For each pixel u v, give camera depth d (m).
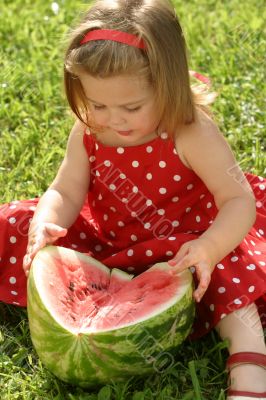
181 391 2.87
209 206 3.20
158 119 2.92
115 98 2.77
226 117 4.48
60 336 2.64
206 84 3.30
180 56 2.89
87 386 2.78
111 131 3.07
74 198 3.26
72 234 3.37
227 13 5.73
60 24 5.73
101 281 2.94
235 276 2.99
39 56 5.24
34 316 2.72
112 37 2.76
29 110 4.72
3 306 3.34
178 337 2.77
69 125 4.48
